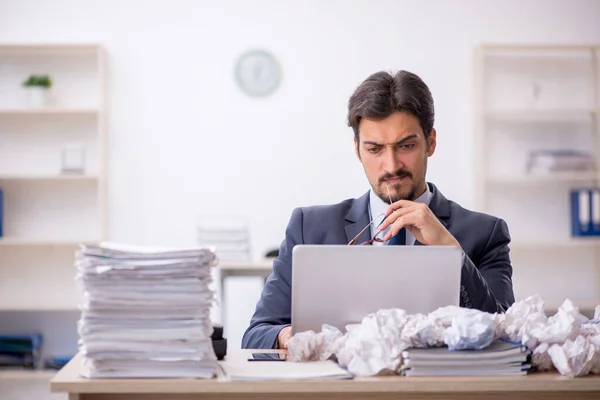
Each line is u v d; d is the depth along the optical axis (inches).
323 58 190.9
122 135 189.6
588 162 187.9
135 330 55.2
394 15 191.6
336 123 190.7
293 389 54.2
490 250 84.6
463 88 193.0
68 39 189.5
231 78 190.5
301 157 190.5
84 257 55.6
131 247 59.5
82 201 190.4
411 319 59.2
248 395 56.1
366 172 80.8
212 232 176.1
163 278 55.6
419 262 63.9
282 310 81.0
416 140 78.4
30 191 189.8
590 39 195.5
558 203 195.6
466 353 56.8
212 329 59.3
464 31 193.0
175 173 189.9
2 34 188.4
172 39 190.1
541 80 195.2
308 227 84.6
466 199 192.4
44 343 189.6
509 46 186.1
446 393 57.1
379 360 56.6
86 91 189.5
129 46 189.8
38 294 191.3
